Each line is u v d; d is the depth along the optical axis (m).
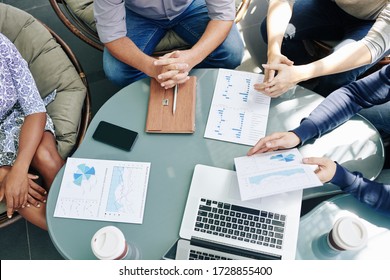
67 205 1.05
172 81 1.19
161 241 1.00
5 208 1.34
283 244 0.98
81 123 1.52
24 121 1.32
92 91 1.96
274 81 1.18
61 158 1.37
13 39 1.58
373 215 1.03
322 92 1.74
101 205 1.05
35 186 1.29
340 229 0.91
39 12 2.17
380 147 1.11
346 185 1.03
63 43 1.62
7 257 1.64
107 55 1.58
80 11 1.71
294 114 1.17
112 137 1.15
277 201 1.02
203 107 1.19
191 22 1.62
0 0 2.20
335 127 1.14
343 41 1.53
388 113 1.34
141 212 1.04
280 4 1.44
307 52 1.88
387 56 1.49
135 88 1.25
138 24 1.62
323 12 1.62
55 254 1.63
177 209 1.04
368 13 1.45
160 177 1.09
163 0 1.48
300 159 1.05
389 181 1.17
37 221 1.32
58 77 1.52
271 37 1.38
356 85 1.17
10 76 1.27
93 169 1.10
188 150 1.12
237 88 1.21
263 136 1.14
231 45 1.59
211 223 1.01
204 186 1.05
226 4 1.38
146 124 1.16
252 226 1.00
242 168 1.04
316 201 1.35
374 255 0.98
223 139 1.13
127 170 1.10
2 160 1.33
